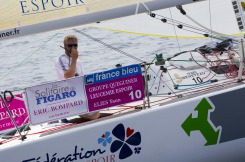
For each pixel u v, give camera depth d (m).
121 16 16.78
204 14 21.59
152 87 18.25
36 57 24.75
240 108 17.16
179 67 18.58
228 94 17.02
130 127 16.23
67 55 17.64
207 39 21.86
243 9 18.25
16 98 16.41
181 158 16.72
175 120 16.55
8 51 24.97
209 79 18.34
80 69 17.97
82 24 16.58
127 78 16.55
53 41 24.95
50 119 16.14
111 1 16.62
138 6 16.81
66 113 16.23
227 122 17.05
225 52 19.19
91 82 16.33
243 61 17.59
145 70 16.73
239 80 17.69
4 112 17.16
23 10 16.05
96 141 16.05
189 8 21.66
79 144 15.92
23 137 15.99
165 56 22.83
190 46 22.11
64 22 16.38
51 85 16.06
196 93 17.09
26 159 15.59
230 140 17.14
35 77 24.17
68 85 16.19
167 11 21.98
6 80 24.39
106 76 16.41
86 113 16.39
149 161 16.52
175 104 16.55
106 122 16.08
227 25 21.41
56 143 15.75
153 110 16.39
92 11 16.55
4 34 16.05
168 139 16.53
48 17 16.25
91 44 24.41
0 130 17.02
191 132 16.70
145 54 23.50
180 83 18.19
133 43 23.91
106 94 16.44
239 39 17.58
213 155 17.05
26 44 25.00
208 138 16.88
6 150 15.45
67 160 15.88
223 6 21.45
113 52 24.12
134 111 16.47
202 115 16.77
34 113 16.00
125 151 16.27
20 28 16.11
